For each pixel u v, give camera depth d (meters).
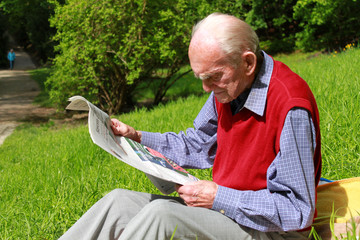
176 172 2.01
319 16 19.28
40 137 10.82
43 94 20.41
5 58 36.09
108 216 1.92
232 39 1.73
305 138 1.71
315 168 1.87
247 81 1.83
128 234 1.70
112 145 1.88
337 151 3.14
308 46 21.02
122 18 12.37
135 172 3.73
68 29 13.03
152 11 12.53
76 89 13.68
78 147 6.19
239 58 1.76
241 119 1.89
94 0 12.16
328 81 5.91
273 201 1.75
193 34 1.83
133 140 2.30
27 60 39.69
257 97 1.82
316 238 1.84
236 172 1.92
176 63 13.57
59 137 9.17
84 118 14.96
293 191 1.73
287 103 1.73
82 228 1.90
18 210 3.51
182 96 15.20
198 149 2.36
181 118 6.59
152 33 12.69
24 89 22.39
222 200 1.80
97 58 12.60
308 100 1.75
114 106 14.17
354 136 3.22
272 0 22.80
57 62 13.51
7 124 14.68
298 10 20.50
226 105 1.94
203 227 1.79
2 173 6.37
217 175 2.05
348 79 5.64
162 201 1.75
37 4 33.69
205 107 2.27
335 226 1.94
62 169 5.06
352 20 19.38
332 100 4.38
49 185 4.21
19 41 50.78
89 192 3.38
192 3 13.60
